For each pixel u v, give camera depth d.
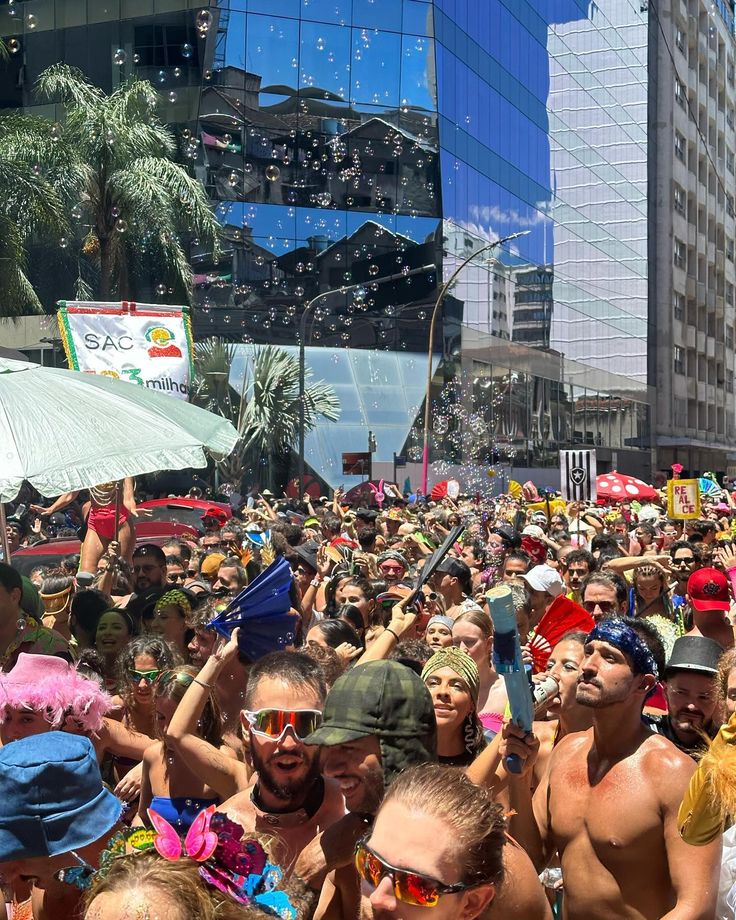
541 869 3.54
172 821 4.04
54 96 38.38
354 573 7.75
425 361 41.34
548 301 52.97
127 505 9.04
